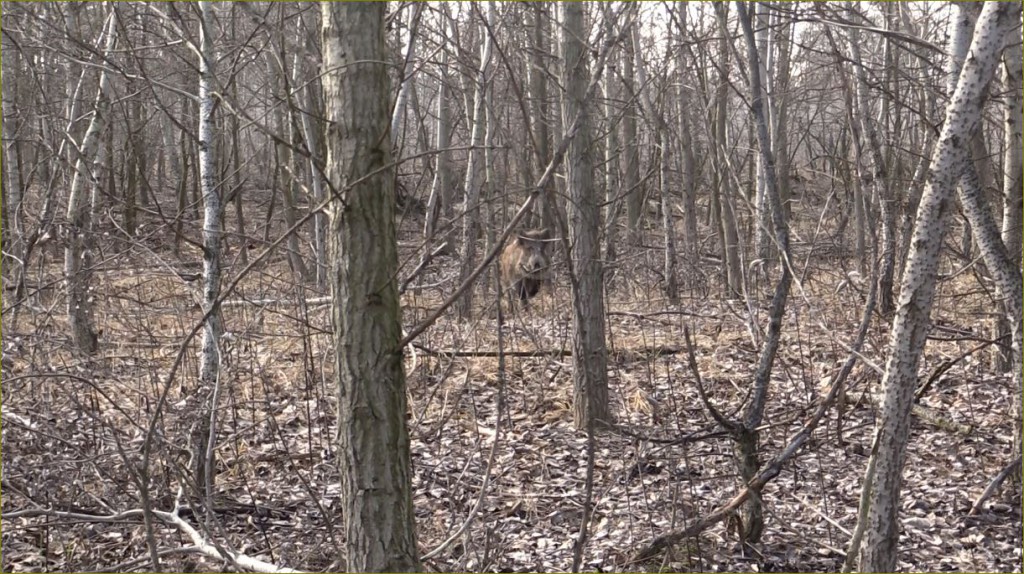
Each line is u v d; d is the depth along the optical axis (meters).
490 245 11.53
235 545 5.53
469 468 6.90
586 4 7.33
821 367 8.83
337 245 3.40
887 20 8.01
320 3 3.38
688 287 14.51
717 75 10.18
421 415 6.15
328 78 3.35
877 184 6.61
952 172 3.39
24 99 12.13
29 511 4.86
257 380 8.41
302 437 7.53
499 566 5.34
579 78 7.41
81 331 8.89
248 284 11.69
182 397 7.79
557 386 9.18
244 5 4.02
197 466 6.11
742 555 5.50
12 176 12.10
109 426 4.42
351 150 3.32
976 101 3.31
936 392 8.46
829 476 6.65
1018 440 6.67
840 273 10.76
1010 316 4.12
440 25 5.40
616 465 6.87
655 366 9.57
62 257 13.87
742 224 13.41
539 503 6.28
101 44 9.15
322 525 5.93
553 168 3.37
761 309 11.12
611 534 5.73
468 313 10.67
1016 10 3.25
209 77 5.87
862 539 3.87
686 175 14.45
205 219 6.14
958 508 6.20
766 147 4.87
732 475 5.77
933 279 3.53
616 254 13.23
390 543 3.46
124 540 5.65
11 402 7.13
